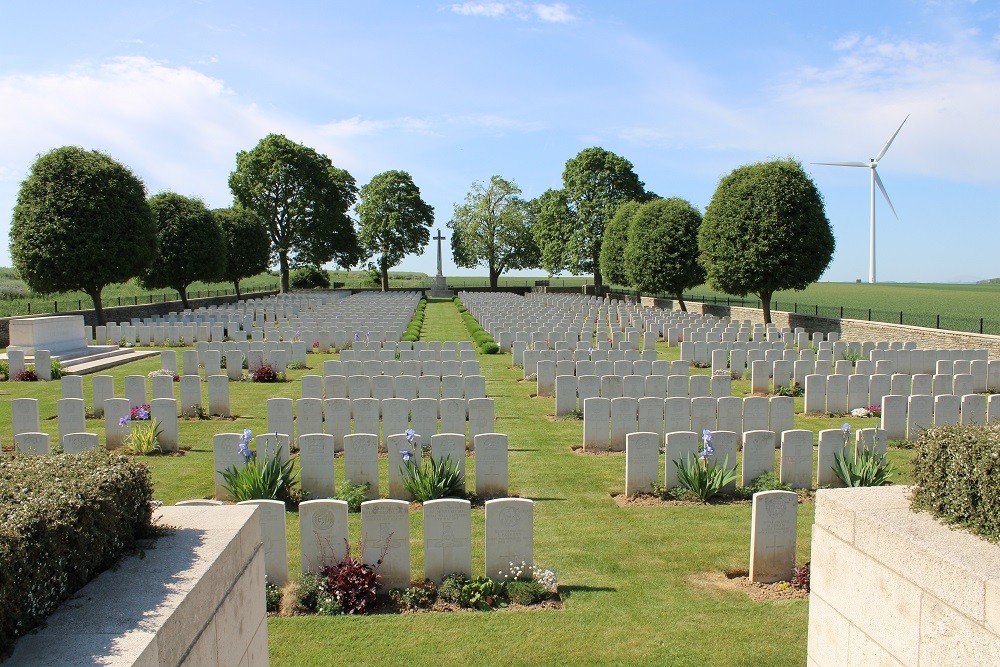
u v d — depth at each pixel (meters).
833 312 46.91
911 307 54.50
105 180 33.12
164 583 3.96
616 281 56.56
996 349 24.23
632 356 22.09
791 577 8.02
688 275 46.53
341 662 6.32
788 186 34.09
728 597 7.62
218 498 10.81
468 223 80.19
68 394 16.31
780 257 34.00
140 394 16.16
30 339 24.12
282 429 13.45
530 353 22.05
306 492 10.60
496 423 16.23
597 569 8.37
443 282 73.69
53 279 32.44
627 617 7.16
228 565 4.53
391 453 10.75
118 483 4.39
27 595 3.42
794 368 20.14
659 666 6.27
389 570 7.69
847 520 4.95
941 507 4.64
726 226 35.09
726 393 16.39
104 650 3.26
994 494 4.17
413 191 76.56
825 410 17.25
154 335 30.64
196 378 16.67
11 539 3.34
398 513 7.61
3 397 19.05
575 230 66.81
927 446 4.80
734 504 10.66
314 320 35.53
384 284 77.62
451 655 6.45
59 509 3.77
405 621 7.07
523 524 7.77
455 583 7.62
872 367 19.73
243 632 4.81
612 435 13.84
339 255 70.50
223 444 10.78
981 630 3.75
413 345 24.62
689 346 24.94
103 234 32.75
